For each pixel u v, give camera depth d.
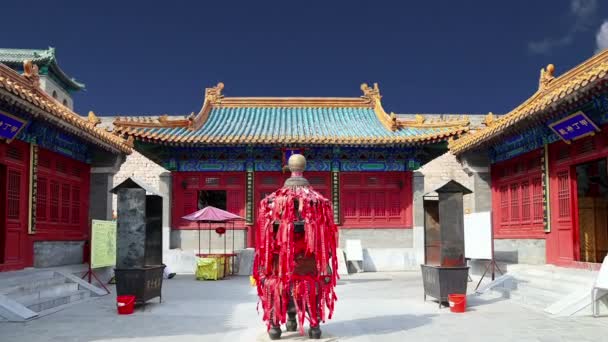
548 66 19.98
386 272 27.36
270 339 10.05
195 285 21.70
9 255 16.91
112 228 20.41
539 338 10.68
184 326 12.25
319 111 32.81
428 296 17.33
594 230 22.25
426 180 40.22
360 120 31.45
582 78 14.02
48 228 19.66
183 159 29.05
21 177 17.67
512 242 21.89
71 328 12.02
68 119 18.05
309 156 29.20
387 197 29.19
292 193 9.92
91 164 23.55
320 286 9.96
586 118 15.60
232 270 26.70
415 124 29.06
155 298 17.25
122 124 26.84
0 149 16.44
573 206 17.78
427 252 16.05
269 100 33.12
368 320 12.80
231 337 10.95
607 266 12.79
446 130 27.64
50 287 16.14
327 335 10.37
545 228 19.08
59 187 20.66
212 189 29.06
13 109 15.78
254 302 16.38
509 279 17.94
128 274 14.62
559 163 18.50
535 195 20.20
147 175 39.72
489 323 12.34
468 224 20.45
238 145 27.78
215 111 32.38
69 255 21.11
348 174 29.30
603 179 22.52
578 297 13.61
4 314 12.90
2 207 16.70
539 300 14.75
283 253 9.67
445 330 11.52
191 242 28.70
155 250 16.36
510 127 18.70
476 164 23.78
